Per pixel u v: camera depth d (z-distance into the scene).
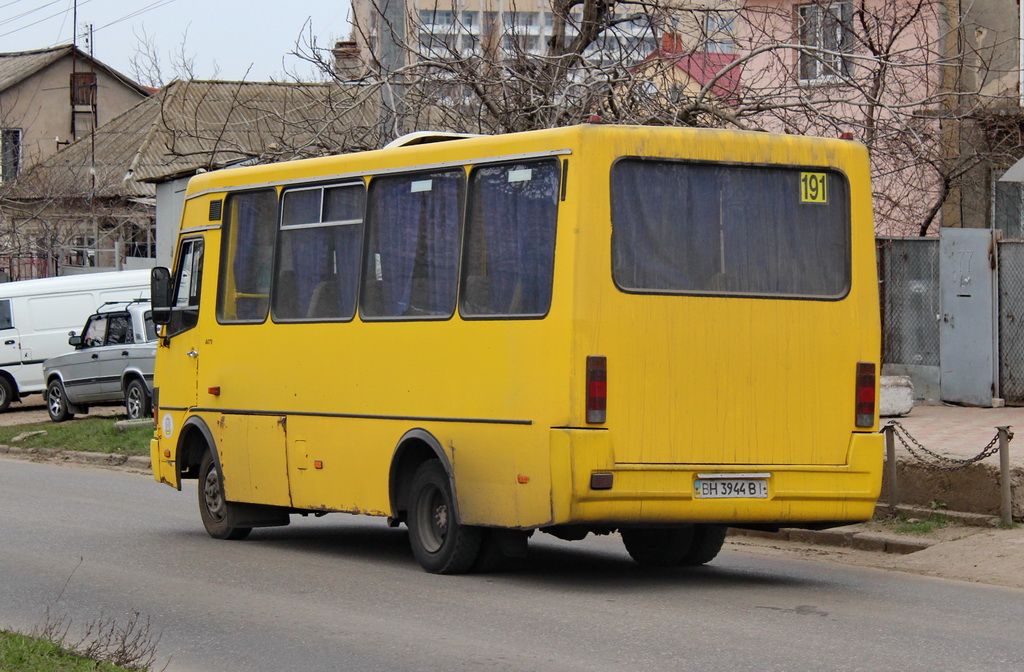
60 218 47.72
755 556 12.90
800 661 7.77
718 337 10.23
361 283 11.95
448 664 7.79
